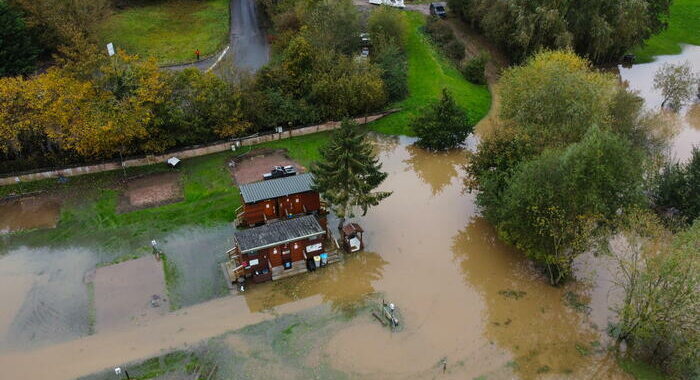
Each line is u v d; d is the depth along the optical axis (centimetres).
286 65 6750
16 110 5434
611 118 5419
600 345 3875
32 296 4291
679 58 9038
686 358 3534
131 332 3978
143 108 5562
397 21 8056
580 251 4138
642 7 8050
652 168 5100
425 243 4891
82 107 5469
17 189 5525
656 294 3441
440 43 8525
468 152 6419
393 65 7438
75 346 3869
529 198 4066
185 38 8512
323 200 5272
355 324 4034
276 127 6412
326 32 7500
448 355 3788
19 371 3688
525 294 4331
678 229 4569
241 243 4294
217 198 5416
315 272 4550
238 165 5953
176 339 3919
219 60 7869
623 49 8556
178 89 6031
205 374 3656
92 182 5653
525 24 7731
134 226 5044
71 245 4831
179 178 5728
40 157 5678
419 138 6631
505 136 5112
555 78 5344
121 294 4300
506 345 3872
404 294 4319
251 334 3953
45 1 7394
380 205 5431
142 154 5972
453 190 5700
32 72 6969
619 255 4691
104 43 8125
